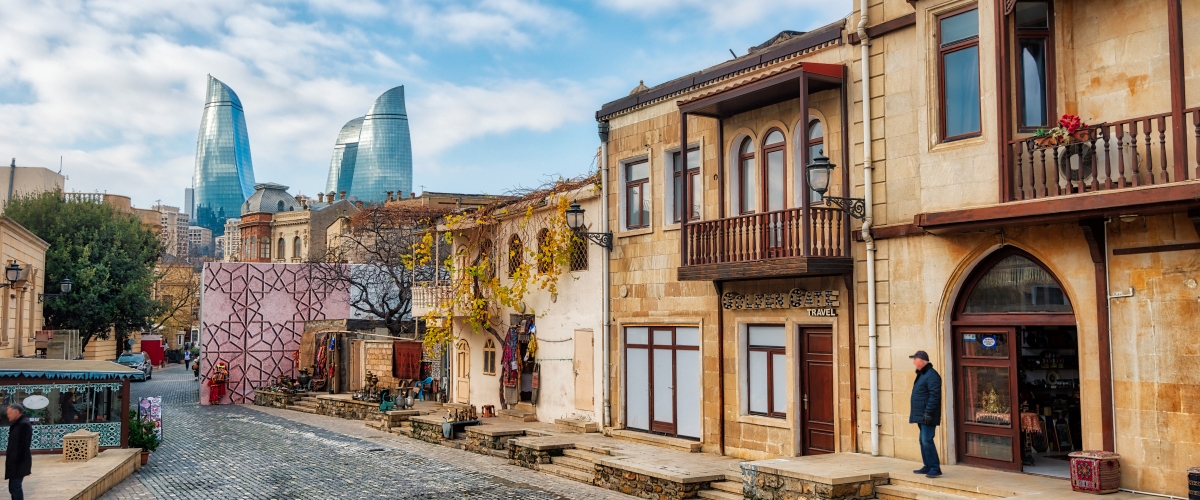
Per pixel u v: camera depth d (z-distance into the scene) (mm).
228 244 154500
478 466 18922
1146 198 10383
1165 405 10906
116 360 57062
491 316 25141
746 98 15984
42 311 40062
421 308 28094
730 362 17062
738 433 16859
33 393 18625
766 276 15305
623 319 19922
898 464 13305
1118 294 11375
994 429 12961
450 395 28547
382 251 43594
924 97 13305
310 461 20188
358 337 35781
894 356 13977
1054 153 11523
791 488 12625
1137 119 10789
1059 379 14195
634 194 20016
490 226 25375
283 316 40438
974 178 12523
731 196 17094
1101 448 11508
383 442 23688
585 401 21172
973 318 13242
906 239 13859
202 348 38781
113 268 48188
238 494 16234
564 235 21328
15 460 13250
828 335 15359
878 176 14297
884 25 14195
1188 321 10750
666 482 14602
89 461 17922
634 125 19781
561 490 16031
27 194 54188
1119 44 11852
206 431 26984
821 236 14562
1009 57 12297
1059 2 12398
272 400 36969
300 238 81000
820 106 15406
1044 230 12180
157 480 17875
